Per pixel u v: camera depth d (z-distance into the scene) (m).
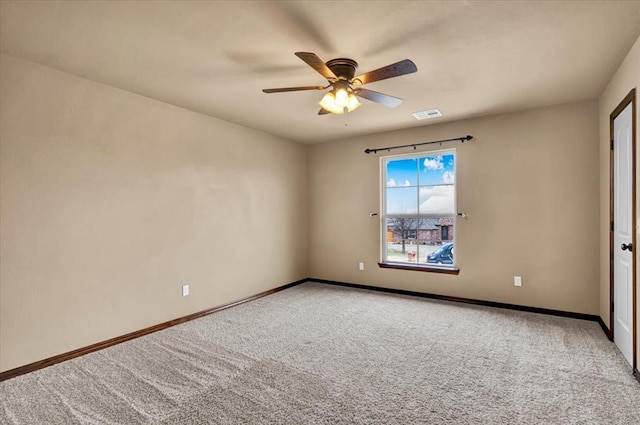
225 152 4.14
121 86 3.04
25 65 2.51
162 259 3.43
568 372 2.38
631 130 2.41
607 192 3.11
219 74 2.79
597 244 3.45
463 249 4.20
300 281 5.38
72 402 2.08
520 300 3.86
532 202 3.78
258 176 4.62
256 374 2.40
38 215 2.58
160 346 2.93
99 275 2.94
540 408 1.96
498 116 3.96
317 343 2.96
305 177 5.54
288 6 1.88
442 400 2.05
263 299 4.43
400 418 1.88
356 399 2.07
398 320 3.54
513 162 3.88
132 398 2.11
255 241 4.55
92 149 2.90
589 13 1.95
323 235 5.41
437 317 3.62
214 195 3.99
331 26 2.08
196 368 2.51
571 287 3.58
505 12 1.94
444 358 2.63
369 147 4.92
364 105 3.61
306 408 1.98
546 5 1.88
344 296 4.55
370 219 4.93
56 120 2.68
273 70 2.72
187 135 3.70
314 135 4.95
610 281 2.97
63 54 2.43
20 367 2.46
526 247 3.82
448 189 4.39
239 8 1.90
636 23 2.05
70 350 2.74
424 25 2.07
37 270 2.57
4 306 2.40
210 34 2.18
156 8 1.89
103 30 2.12
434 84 3.03
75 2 1.83
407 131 4.59
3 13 1.92
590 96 3.38
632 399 2.04
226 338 3.10
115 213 3.06
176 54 2.44
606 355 2.65
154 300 3.35
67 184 2.74
